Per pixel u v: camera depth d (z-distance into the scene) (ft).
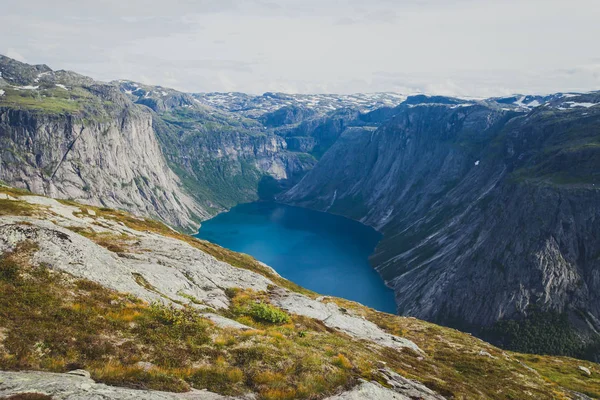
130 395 60.03
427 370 135.95
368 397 82.28
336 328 150.20
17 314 74.79
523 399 140.15
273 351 91.50
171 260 162.50
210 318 108.47
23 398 52.08
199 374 76.28
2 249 92.38
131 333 83.15
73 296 87.86
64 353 69.87
